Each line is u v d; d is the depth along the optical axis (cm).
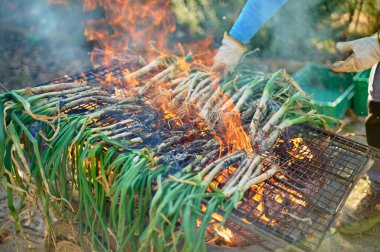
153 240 140
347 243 210
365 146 178
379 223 218
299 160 170
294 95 190
